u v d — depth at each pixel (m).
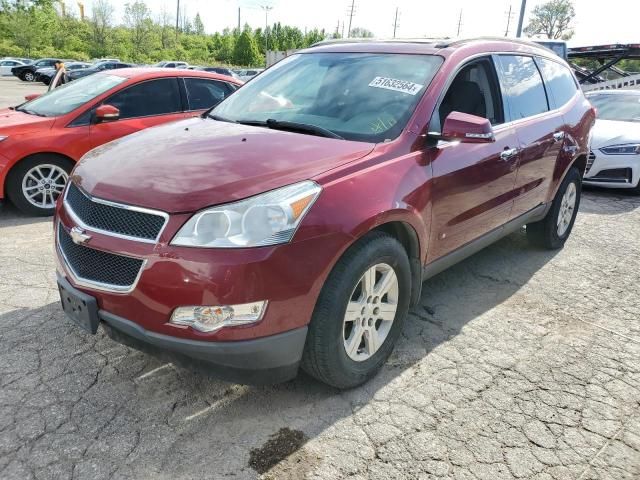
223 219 2.26
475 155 3.40
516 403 2.81
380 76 3.43
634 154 7.49
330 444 2.45
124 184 2.47
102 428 2.49
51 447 2.36
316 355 2.56
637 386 3.01
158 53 73.31
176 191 2.34
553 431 2.61
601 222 6.32
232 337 2.29
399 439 2.51
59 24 68.06
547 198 4.64
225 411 2.65
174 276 2.24
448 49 3.54
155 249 2.27
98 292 2.43
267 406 2.70
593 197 7.64
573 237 5.68
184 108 6.61
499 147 3.67
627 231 5.98
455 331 3.55
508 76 4.02
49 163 5.72
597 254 5.17
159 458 2.32
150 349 2.40
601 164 7.60
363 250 2.58
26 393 2.71
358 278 2.58
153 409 2.64
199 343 2.28
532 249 5.24
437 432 2.56
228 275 2.21
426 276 3.29
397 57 3.56
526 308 3.95
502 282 4.41
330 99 3.40
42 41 65.38
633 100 8.92
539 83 4.48
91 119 5.94
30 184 5.69
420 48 3.61
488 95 3.77
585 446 2.52
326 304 2.48
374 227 2.62
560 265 4.84
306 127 3.12
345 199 2.51
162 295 2.26
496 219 3.89
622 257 5.12
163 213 2.29
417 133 3.04
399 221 2.79
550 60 4.82
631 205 7.21
